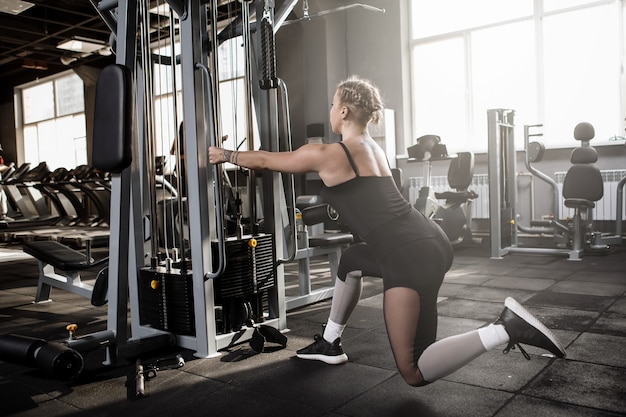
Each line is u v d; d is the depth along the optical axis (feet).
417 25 25.43
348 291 7.41
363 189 5.87
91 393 7.00
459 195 19.75
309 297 11.86
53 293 14.35
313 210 11.50
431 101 25.38
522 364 7.38
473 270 15.21
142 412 6.32
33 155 41.86
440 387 6.69
